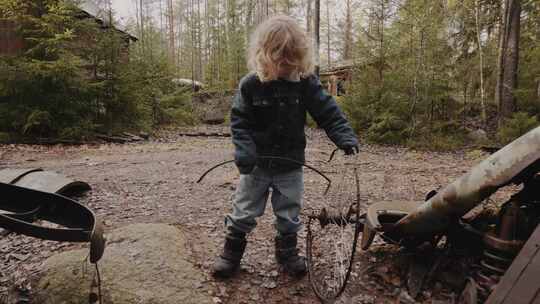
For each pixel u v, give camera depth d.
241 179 2.64
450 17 15.00
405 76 12.33
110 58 12.14
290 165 2.54
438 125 12.07
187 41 46.00
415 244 2.59
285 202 2.60
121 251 2.87
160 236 3.15
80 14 11.69
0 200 2.31
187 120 18.20
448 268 2.53
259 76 2.28
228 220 2.75
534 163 1.81
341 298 2.49
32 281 2.66
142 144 11.00
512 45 12.67
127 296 2.42
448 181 6.39
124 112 12.71
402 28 12.41
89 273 2.60
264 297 2.54
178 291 2.49
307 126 16.84
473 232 2.25
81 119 11.05
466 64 13.95
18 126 10.52
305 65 2.28
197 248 3.16
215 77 29.27
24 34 11.45
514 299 1.66
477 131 12.22
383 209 2.90
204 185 5.64
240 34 24.12
